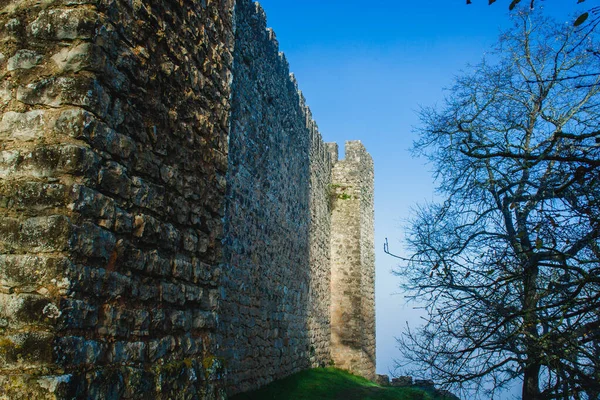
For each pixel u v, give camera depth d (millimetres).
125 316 3393
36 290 2914
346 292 21469
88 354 3037
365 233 23125
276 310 14031
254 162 12711
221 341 10398
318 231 19516
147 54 3781
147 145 3738
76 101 3172
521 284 7230
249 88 12531
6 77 3291
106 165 3314
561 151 6262
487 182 8117
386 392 15656
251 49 12703
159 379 3646
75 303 2977
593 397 6477
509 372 7449
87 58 3227
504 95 8883
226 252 10820
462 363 7387
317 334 18594
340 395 14172
